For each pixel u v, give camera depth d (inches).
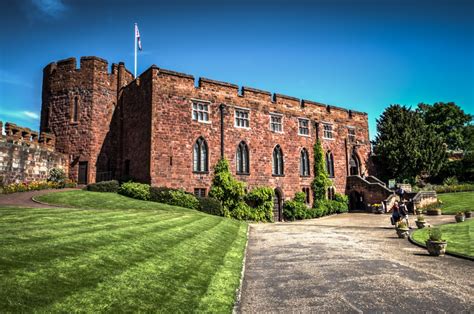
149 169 1014.4
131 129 1167.0
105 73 1279.5
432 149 1643.7
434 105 2319.1
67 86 1258.6
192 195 1003.3
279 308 280.7
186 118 1104.8
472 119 2239.2
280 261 471.5
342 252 527.2
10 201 766.5
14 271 252.1
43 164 1092.5
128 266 325.1
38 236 364.2
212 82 1182.3
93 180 1201.4
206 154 1139.3
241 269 417.7
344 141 1561.3
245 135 1232.2
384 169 1705.2
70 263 295.1
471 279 356.2
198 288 313.0
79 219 520.7
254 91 1284.4
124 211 723.4
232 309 276.4
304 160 1413.6
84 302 234.2
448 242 576.4
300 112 1417.3
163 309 251.9
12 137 990.4
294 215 1268.5
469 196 1391.5
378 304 283.0
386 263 439.2
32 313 203.9
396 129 1684.3
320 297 305.4
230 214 1111.0
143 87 1109.1
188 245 474.6
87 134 1218.0
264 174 1261.1
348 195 1525.6
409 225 896.9
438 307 273.9
